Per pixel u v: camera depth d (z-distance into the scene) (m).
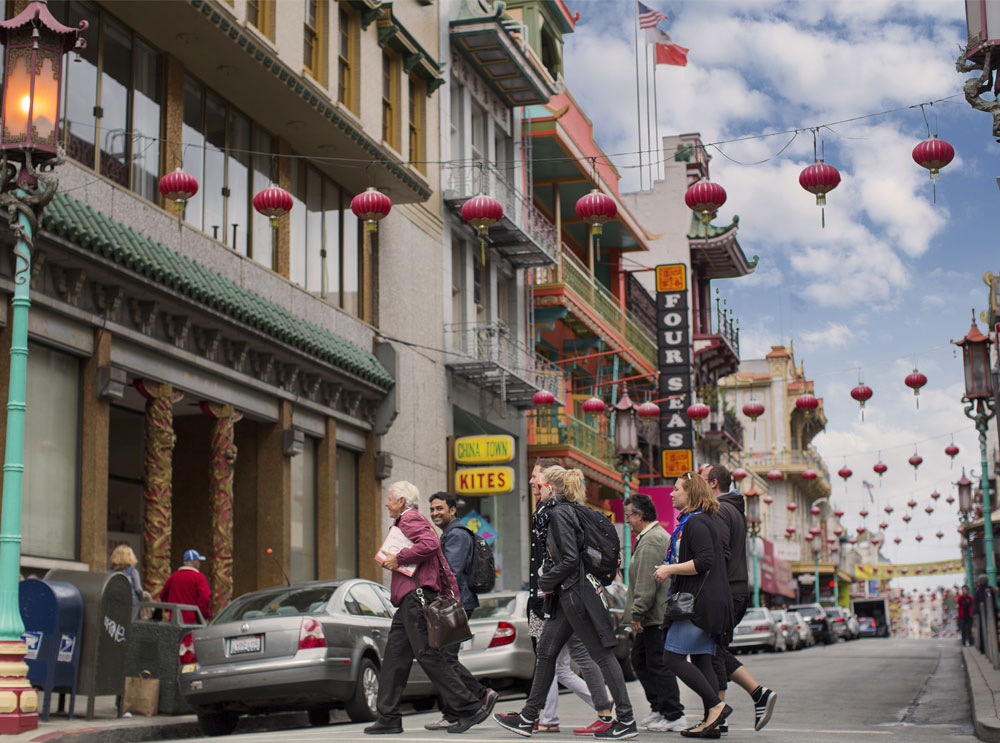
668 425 49.66
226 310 21.16
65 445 17.97
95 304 18.45
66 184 18.00
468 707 10.99
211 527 22.11
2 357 16.59
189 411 23.77
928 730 12.73
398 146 29.70
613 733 10.21
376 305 28.81
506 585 37.31
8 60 12.68
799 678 23.00
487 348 33.69
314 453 26.02
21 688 11.52
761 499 82.88
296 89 23.00
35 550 17.12
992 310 29.31
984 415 28.00
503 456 32.09
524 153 40.44
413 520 11.08
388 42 28.98
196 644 14.23
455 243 34.88
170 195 18.22
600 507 46.50
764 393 91.62
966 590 44.00
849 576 107.25
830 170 15.19
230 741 11.27
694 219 61.38
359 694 14.64
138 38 20.45
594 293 44.38
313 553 25.67
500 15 34.47
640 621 11.67
